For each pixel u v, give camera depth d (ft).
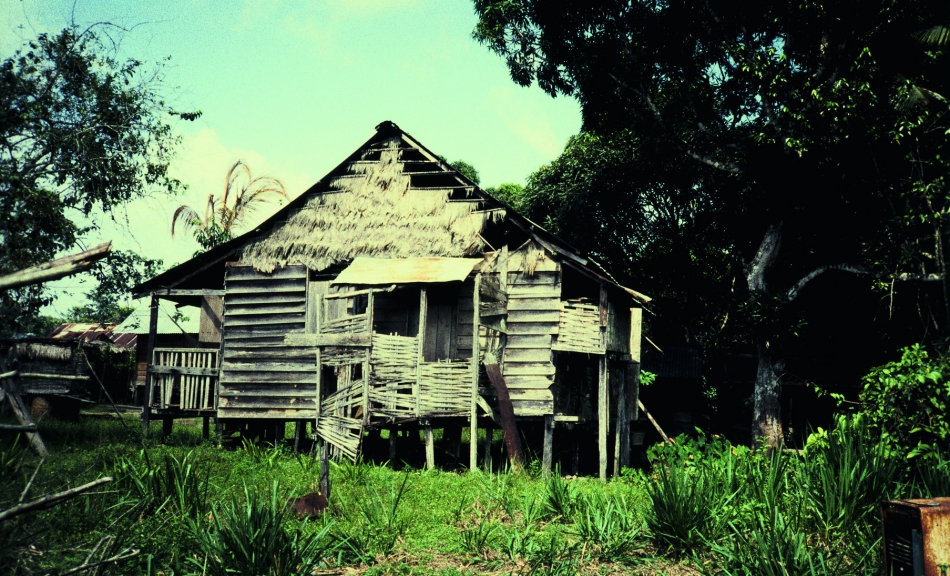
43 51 41.50
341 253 61.46
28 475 20.03
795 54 70.54
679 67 76.07
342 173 63.98
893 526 22.22
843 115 62.90
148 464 32.65
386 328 61.21
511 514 34.45
